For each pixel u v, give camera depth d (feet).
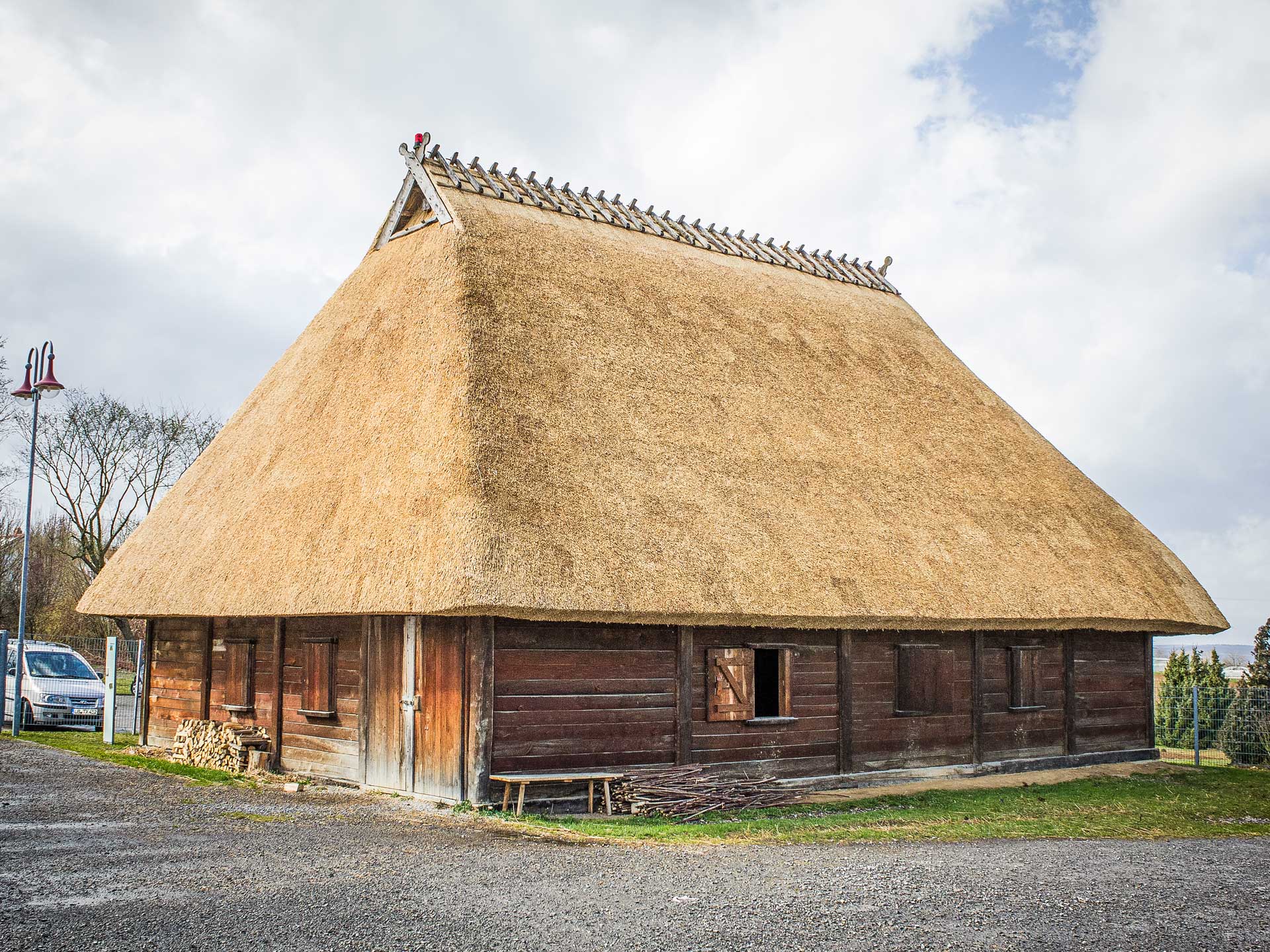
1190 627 69.87
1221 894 32.45
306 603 48.19
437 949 23.95
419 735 48.52
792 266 83.05
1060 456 77.92
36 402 81.15
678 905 28.45
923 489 64.28
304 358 66.64
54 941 23.58
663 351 61.31
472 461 46.03
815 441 62.23
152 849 33.81
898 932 26.61
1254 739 77.92
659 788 47.26
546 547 44.62
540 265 61.57
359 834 38.09
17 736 69.67
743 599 49.29
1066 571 65.05
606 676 49.24
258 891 28.37
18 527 170.71
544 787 47.03
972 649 65.00
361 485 50.70
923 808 51.80
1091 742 70.95
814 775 56.80
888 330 80.79
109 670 71.92
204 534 60.39
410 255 63.57
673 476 52.90
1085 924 28.27
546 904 28.04
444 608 41.93
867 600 53.78
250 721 61.26
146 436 147.54
